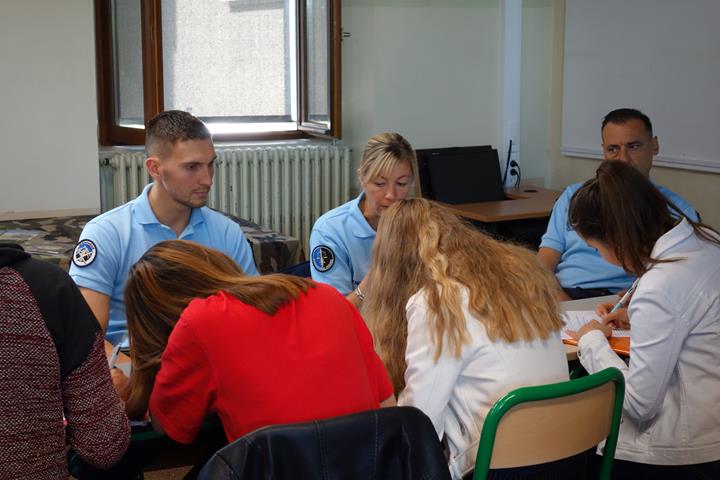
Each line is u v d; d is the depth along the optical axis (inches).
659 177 190.4
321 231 102.6
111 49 187.5
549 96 223.1
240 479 48.9
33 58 172.2
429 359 66.0
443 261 68.9
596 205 78.1
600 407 68.3
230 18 200.8
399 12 201.8
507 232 187.9
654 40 185.2
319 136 207.8
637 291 75.1
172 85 198.7
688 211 120.0
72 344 51.8
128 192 185.5
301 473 50.8
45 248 144.9
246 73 205.3
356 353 61.4
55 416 51.5
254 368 57.2
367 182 98.8
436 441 53.8
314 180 202.5
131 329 64.1
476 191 201.8
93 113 179.0
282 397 57.2
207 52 200.5
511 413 63.4
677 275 73.5
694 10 174.6
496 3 210.8
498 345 66.1
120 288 88.9
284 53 208.1
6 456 49.9
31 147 175.6
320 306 61.5
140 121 187.0
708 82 173.0
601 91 202.5
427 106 209.0
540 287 69.6
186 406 59.6
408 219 72.2
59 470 52.6
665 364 73.5
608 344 82.4
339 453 51.7
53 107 175.6
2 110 172.1
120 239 88.3
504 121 212.4
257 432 50.7
